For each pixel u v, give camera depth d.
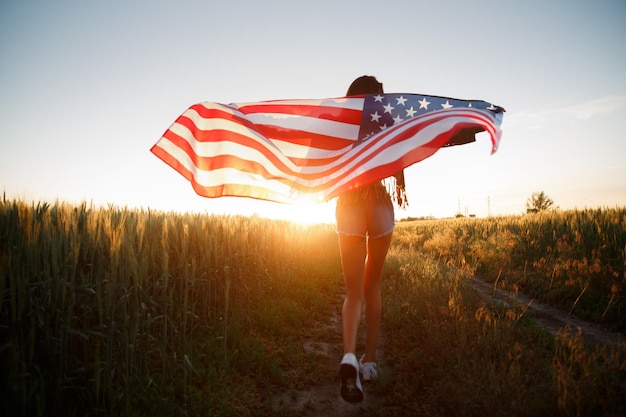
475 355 3.25
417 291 5.42
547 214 12.82
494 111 2.81
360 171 2.67
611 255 7.09
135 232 3.77
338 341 4.52
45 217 3.13
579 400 2.49
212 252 4.66
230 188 2.90
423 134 2.69
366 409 2.94
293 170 2.92
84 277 2.92
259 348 3.83
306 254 8.48
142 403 2.85
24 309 2.51
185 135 2.93
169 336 3.83
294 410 2.94
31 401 2.35
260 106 3.11
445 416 2.72
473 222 19.55
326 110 3.02
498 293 6.84
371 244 2.99
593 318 5.13
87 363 2.76
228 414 2.84
